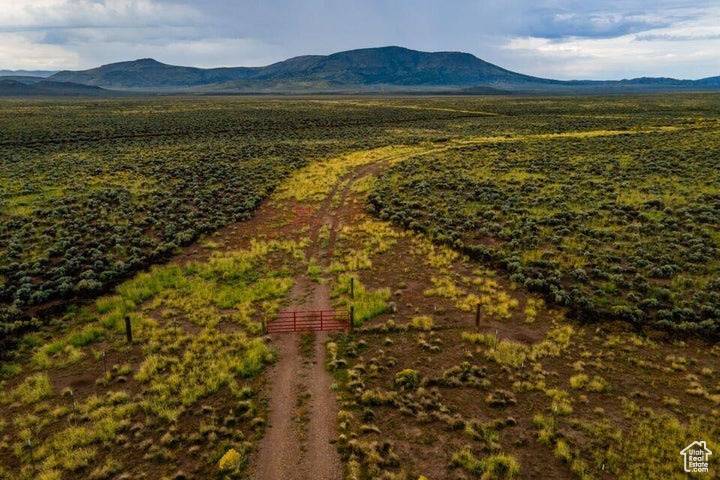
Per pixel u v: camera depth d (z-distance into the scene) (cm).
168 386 2202
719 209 4194
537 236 3934
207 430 1902
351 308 2705
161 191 5484
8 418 2019
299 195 5641
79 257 3581
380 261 3750
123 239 4003
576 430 1891
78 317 2895
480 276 3434
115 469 1714
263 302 3102
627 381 2211
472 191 5334
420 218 4634
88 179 5884
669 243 3600
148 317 2905
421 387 2175
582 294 2995
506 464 1702
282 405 2069
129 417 1992
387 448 1798
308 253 3997
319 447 1812
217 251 3984
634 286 3042
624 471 1680
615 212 4309
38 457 1783
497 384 2217
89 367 2391
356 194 5647
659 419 1936
